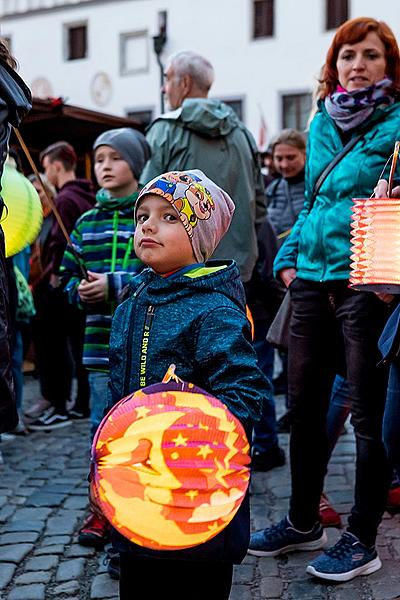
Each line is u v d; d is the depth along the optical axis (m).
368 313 3.15
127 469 1.75
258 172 4.70
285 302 3.61
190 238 2.25
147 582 2.19
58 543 3.74
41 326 6.39
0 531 3.91
